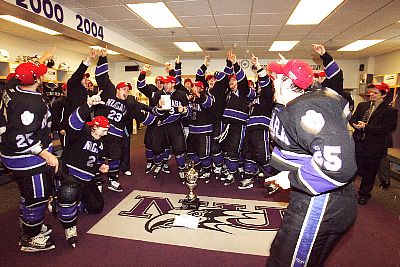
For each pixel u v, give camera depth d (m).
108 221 2.72
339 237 1.18
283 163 1.23
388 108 3.03
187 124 4.48
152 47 8.19
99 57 3.52
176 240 2.38
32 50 7.20
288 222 1.18
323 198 1.11
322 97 1.07
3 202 3.24
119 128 3.58
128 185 3.89
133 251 2.21
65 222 2.24
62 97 3.79
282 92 1.24
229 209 3.04
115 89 3.65
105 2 4.26
